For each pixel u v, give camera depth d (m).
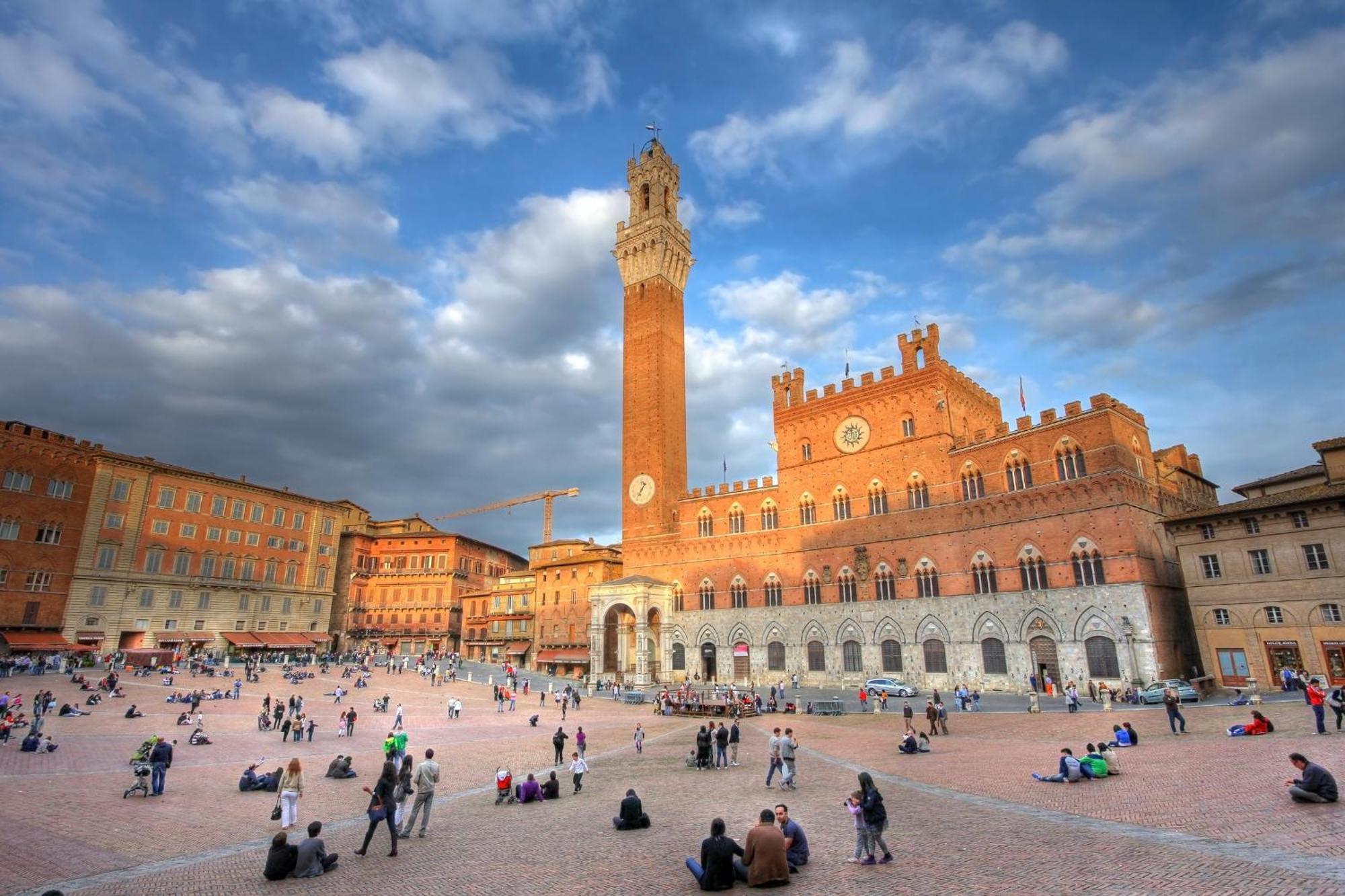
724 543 104.75
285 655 113.69
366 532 152.50
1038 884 17.47
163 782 34.38
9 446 95.81
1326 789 22.88
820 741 50.22
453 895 19.28
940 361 88.56
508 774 31.94
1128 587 66.94
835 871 19.66
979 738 47.50
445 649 143.62
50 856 23.28
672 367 123.69
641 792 33.41
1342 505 56.69
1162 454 88.19
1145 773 30.73
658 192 129.62
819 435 98.00
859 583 90.06
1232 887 16.34
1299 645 57.81
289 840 26.03
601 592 105.31
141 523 109.19
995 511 78.81
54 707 60.78
